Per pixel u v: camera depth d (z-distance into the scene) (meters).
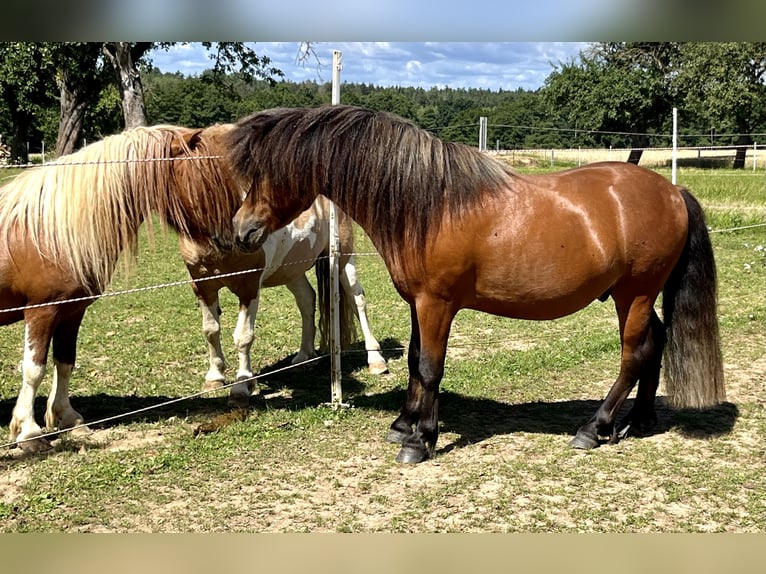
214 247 4.72
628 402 5.26
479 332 7.30
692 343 4.23
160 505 3.56
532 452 4.22
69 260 4.11
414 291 4.00
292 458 4.16
